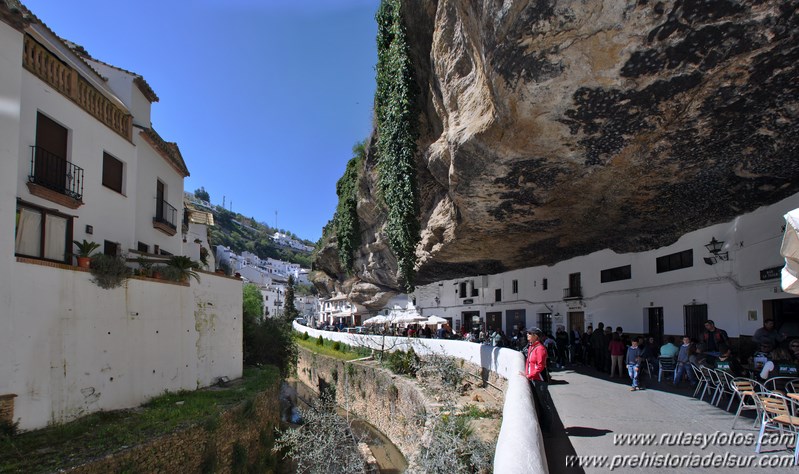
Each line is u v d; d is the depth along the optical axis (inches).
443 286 1298.0
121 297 430.6
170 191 725.9
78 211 450.9
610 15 241.6
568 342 655.1
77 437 343.6
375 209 1053.2
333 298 2182.6
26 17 370.0
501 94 315.0
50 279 353.1
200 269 590.6
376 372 760.3
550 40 262.8
